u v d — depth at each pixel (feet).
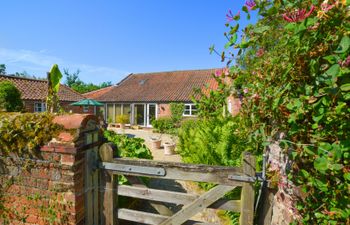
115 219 8.18
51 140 7.27
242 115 9.07
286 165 6.30
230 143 14.52
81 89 130.93
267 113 6.76
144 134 52.29
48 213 7.57
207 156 15.19
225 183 6.91
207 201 7.22
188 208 7.43
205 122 19.11
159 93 67.10
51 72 11.43
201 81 66.95
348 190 4.32
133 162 7.72
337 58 4.01
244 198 6.76
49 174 7.47
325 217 4.73
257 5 5.91
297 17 4.57
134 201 12.68
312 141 4.79
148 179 16.25
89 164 7.80
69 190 7.25
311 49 4.70
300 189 5.72
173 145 29.58
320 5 4.30
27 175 7.75
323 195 4.89
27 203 7.83
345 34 3.89
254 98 7.26
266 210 6.70
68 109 66.18
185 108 60.70
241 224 6.79
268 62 7.20
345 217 4.26
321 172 4.30
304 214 5.49
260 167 10.13
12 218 8.07
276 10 5.28
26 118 7.70
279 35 6.84
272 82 6.61
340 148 4.06
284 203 6.70
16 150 7.72
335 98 4.16
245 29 6.73
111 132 28.58
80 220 7.43
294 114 4.91
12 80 57.98
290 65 5.24
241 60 8.92
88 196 7.73
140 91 71.41
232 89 9.87
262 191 6.73
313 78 4.74
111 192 8.04
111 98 71.41
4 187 8.05
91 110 74.69
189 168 7.20
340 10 4.02
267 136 7.14
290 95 5.42
